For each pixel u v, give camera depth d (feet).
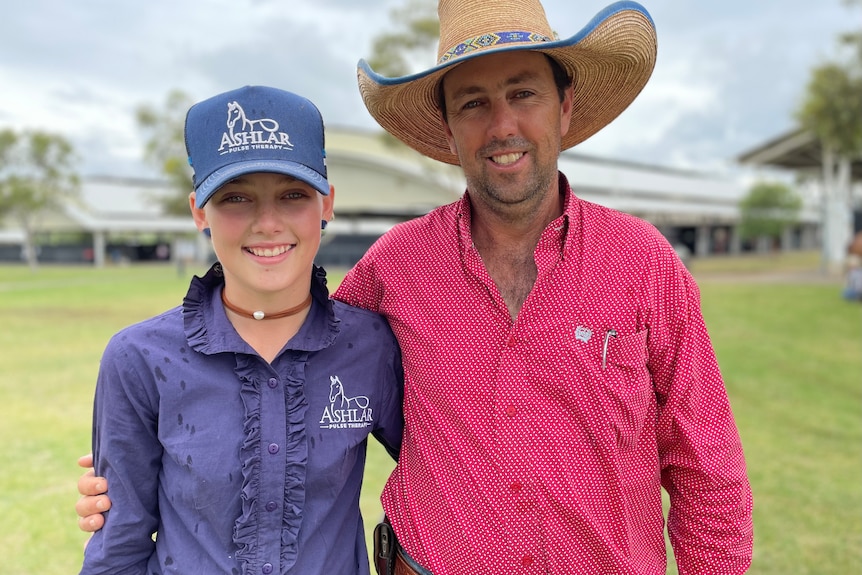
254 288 5.03
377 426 5.83
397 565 6.05
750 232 130.62
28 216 130.82
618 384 5.43
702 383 5.69
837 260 87.04
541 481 5.35
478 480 5.43
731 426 5.78
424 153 7.84
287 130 5.02
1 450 16.94
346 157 109.70
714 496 5.65
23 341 33.99
